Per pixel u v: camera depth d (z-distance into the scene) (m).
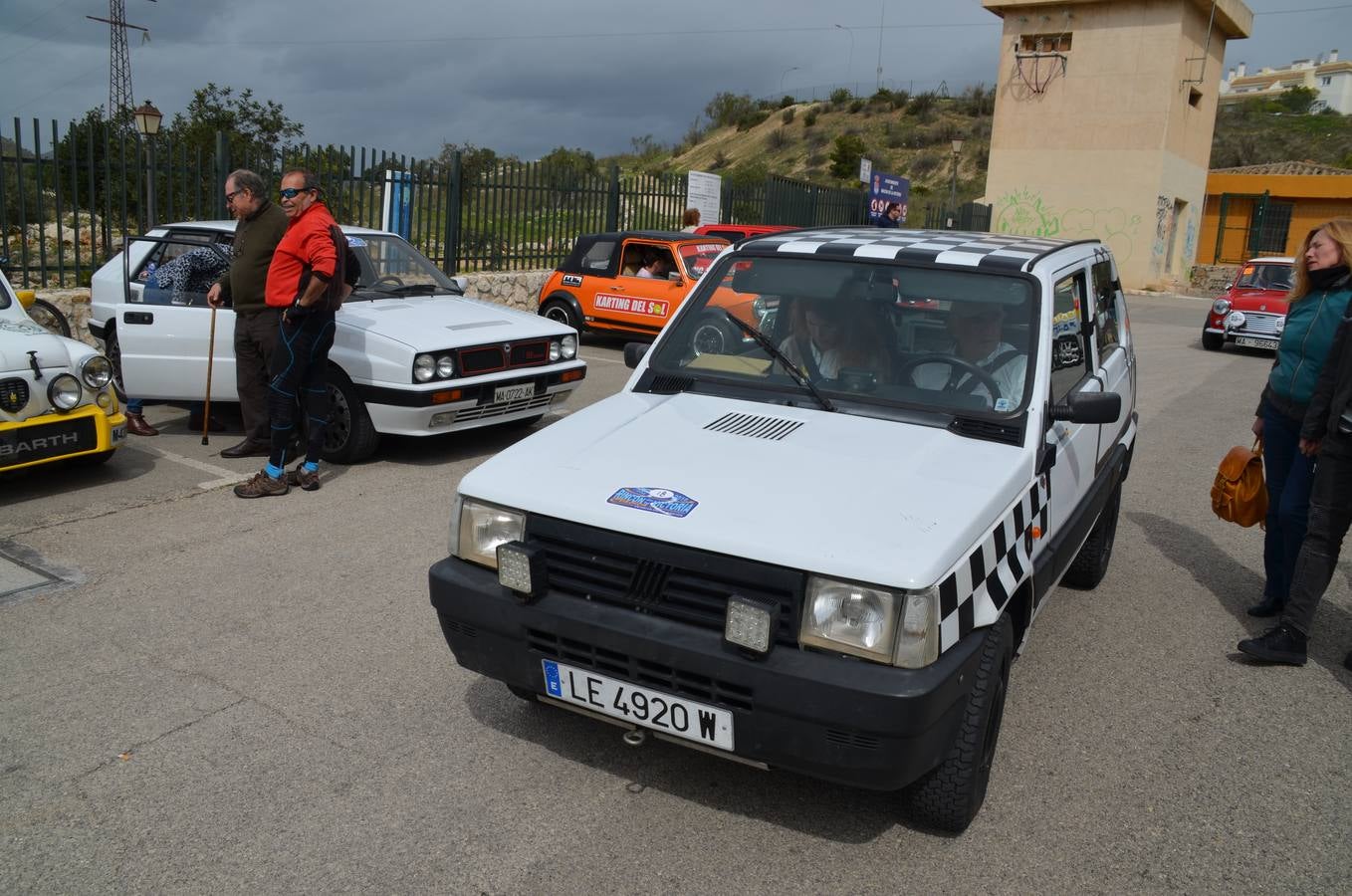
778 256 4.18
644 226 17.38
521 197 14.90
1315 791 3.44
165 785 3.27
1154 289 29.91
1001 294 3.80
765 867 2.95
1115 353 5.16
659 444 3.38
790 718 2.70
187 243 7.70
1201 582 5.50
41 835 3.00
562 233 15.66
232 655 4.19
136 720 3.67
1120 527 6.51
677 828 3.12
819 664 2.67
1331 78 107.69
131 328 7.11
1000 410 3.55
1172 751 3.69
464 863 2.92
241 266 6.66
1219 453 8.75
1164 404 11.18
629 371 11.57
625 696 2.94
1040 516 3.53
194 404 7.77
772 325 3.99
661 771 3.44
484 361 7.15
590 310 13.06
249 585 4.93
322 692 3.91
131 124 23.16
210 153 12.34
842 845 3.06
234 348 7.05
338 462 7.17
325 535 5.67
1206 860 3.04
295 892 2.79
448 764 3.44
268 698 3.85
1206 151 33.31
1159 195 29.64
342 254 6.09
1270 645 4.43
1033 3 30.05
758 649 2.67
